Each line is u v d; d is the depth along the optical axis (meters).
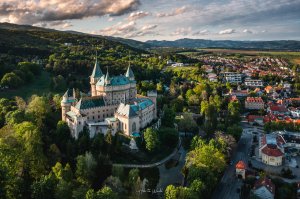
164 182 182.75
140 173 188.12
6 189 138.75
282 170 195.25
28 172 167.38
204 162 177.12
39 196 139.75
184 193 143.38
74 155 191.00
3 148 154.25
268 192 163.12
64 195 140.75
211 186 166.00
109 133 197.00
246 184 180.75
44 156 179.12
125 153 199.50
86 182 165.38
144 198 163.50
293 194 168.12
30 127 188.88
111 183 159.88
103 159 180.38
